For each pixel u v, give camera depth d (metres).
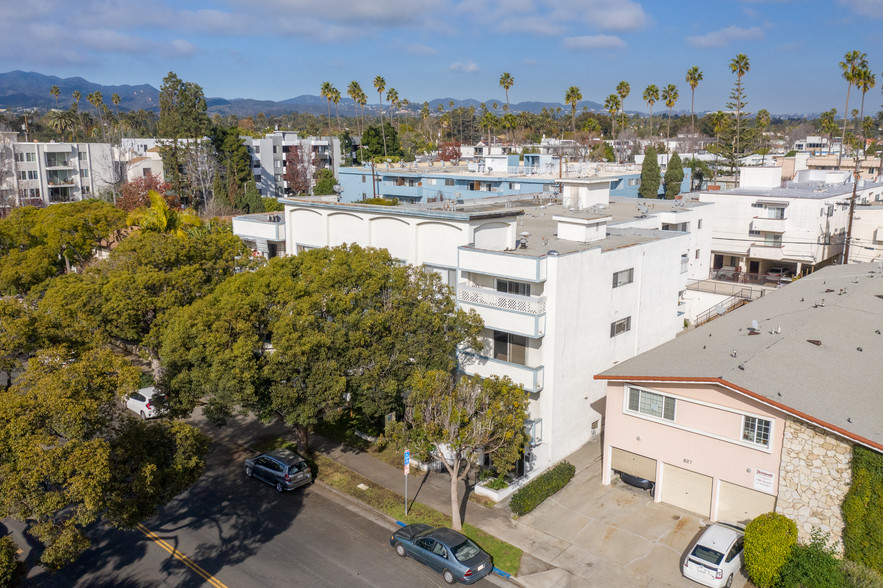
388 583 21.75
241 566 22.73
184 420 35.50
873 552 20.14
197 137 97.38
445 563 21.73
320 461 30.62
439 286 28.17
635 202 54.94
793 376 23.41
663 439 25.48
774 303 34.41
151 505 19.56
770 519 21.56
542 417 28.91
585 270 29.03
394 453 31.38
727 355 25.69
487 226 31.62
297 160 111.62
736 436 23.38
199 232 50.62
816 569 19.70
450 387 25.47
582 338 29.81
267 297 27.52
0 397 17.73
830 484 21.14
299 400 25.95
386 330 27.12
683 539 23.64
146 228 49.25
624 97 126.50
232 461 31.00
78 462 16.67
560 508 26.02
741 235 56.41
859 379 23.41
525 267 27.42
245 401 24.64
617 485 27.72
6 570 16.39
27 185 97.19
